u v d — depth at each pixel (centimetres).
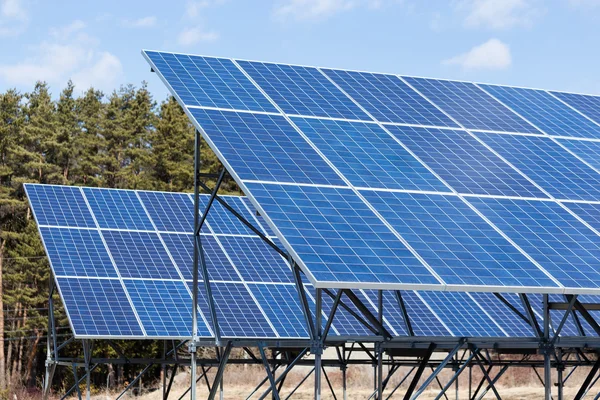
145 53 2188
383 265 1491
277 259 3100
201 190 7931
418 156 1920
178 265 3030
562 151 2119
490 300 2983
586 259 1636
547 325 1964
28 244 7288
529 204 1812
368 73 2392
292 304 2798
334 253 1495
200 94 2002
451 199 1767
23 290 7169
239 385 5531
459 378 5512
